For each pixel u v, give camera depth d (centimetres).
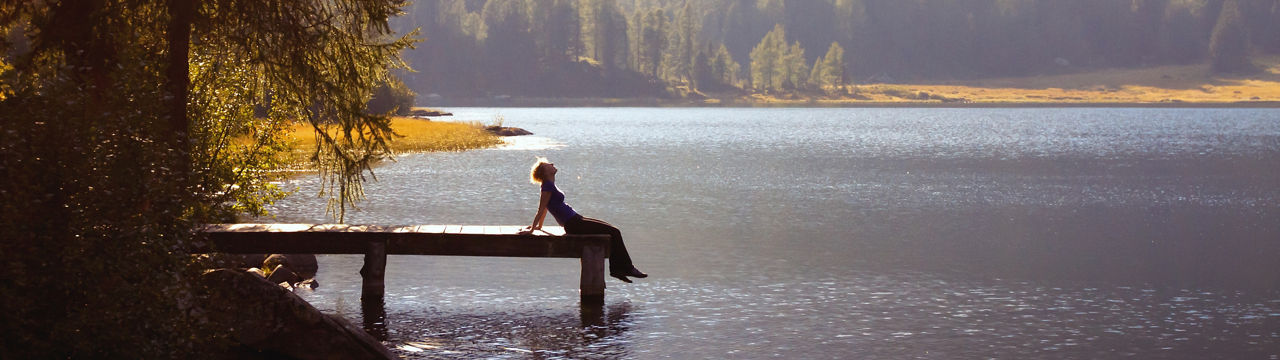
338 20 1329
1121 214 2816
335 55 1328
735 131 9319
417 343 1225
